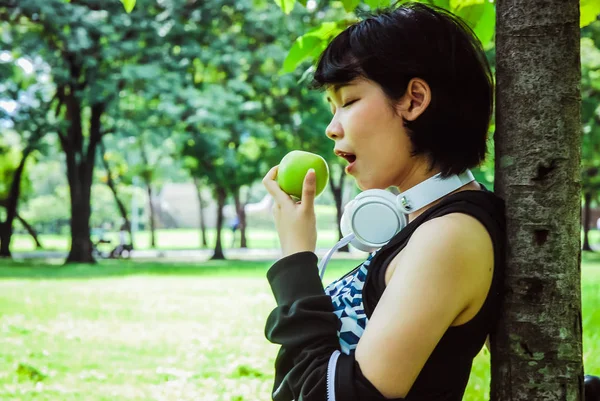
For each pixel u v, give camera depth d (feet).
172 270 66.85
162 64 67.05
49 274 59.57
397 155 4.63
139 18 65.92
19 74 71.36
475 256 4.19
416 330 4.00
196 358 22.52
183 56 67.26
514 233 4.91
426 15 4.64
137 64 67.36
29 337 26.05
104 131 76.74
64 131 71.77
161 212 284.41
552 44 4.92
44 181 223.51
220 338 26.22
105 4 65.36
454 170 4.65
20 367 19.99
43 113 70.38
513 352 4.90
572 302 4.87
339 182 102.89
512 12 5.04
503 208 4.91
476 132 4.68
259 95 74.28
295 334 4.39
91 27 62.54
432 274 4.06
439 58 4.51
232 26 71.36
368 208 4.78
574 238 4.90
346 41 4.71
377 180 4.75
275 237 229.86
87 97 65.00
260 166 84.53
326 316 4.40
